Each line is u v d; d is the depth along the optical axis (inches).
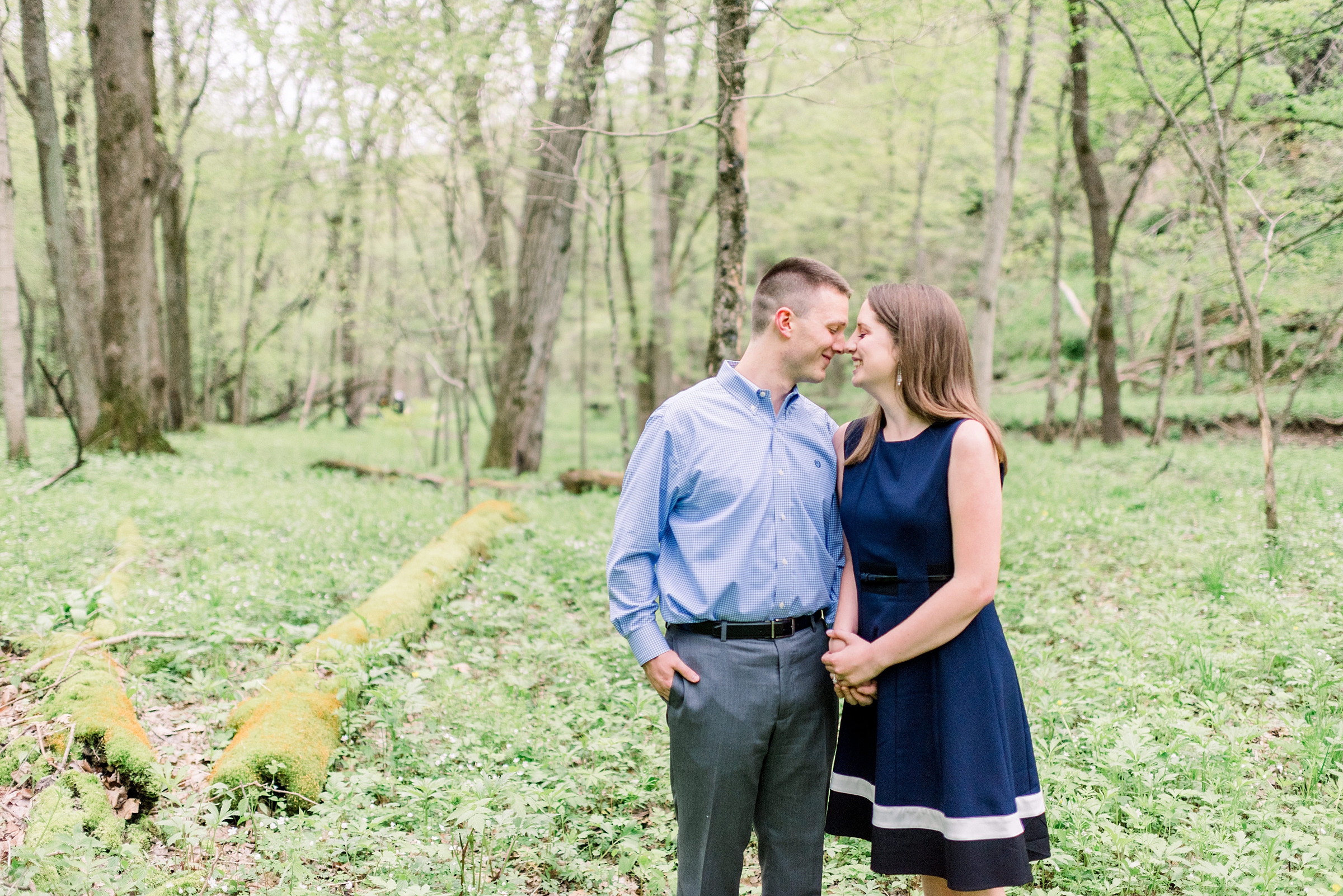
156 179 495.8
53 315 917.2
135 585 205.3
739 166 251.0
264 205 749.9
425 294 456.4
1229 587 200.8
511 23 279.4
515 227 547.8
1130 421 609.3
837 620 87.6
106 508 300.2
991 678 81.5
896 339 84.3
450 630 199.8
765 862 89.5
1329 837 100.3
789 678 84.1
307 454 593.0
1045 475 388.5
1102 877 102.6
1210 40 328.2
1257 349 241.9
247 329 901.8
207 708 144.9
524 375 528.4
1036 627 191.0
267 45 305.9
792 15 230.5
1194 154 245.9
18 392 408.2
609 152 399.5
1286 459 416.2
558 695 161.8
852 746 88.1
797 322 84.8
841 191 719.1
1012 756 82.4
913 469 83.6
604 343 816.3
